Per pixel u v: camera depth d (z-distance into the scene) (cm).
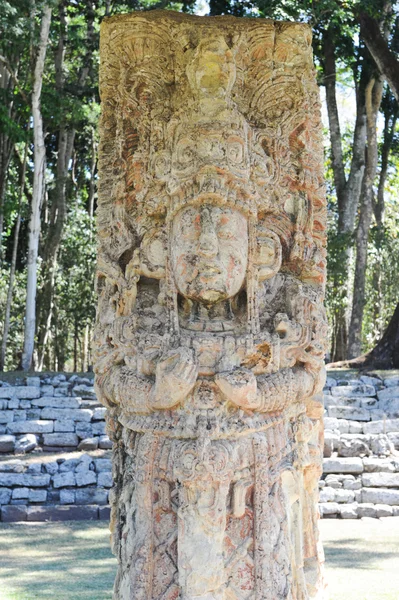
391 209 2738
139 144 417
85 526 816
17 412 1159
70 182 2434
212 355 377
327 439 984
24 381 1283
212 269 379
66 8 2011
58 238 1966
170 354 369
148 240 402
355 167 1922
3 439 1061
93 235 2180
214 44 391
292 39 415
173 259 391
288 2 1380
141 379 379
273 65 415
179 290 390
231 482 364
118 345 396
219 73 393
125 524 382
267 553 358
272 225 411
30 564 645
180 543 354
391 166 2761
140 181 411
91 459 959
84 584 572
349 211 1895
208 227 381
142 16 411
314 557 414
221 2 1438
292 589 371
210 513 354
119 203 421
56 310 2161
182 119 395
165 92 414
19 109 1936
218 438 365
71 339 2689
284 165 415
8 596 535
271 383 377
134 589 355
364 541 749
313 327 402
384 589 548
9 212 1911
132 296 400
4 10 1541
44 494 891
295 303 401
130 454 386
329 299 1959
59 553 689
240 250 388
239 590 355
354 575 596
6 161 1909
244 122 396
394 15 1888
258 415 376
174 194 391
